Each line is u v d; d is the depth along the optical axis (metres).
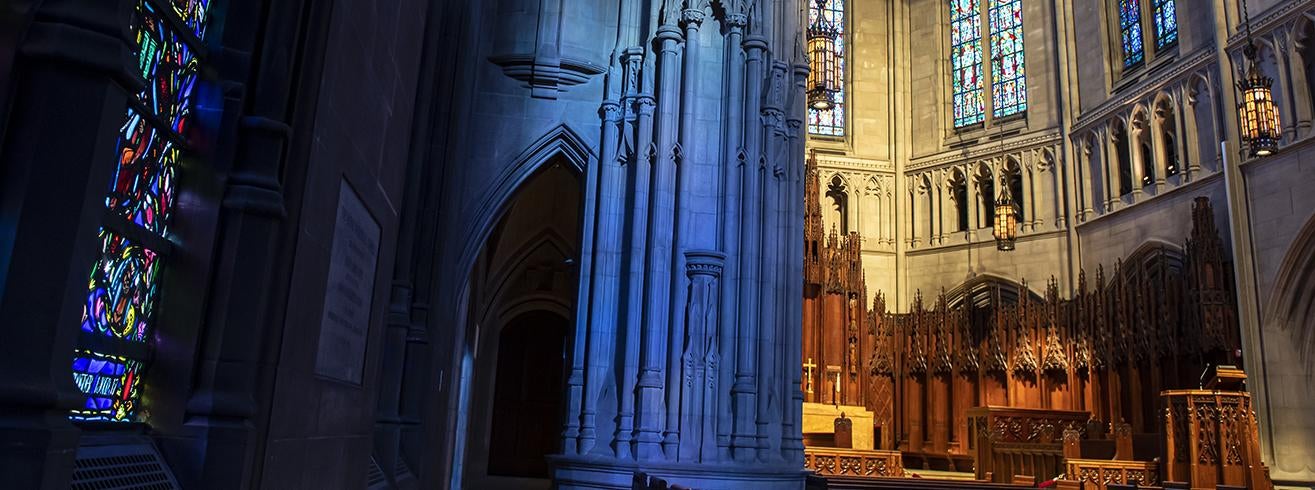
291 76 5.43
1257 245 21.73
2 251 3.22
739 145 15.52
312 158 5.72
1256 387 21.06
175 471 4.70
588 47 16.47
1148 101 26.84
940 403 29.00
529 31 16.34
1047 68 31.73
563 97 16.31
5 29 3.23
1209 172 24.09
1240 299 21.73
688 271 14.77
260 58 5.32
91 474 3.89
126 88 3.60
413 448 12.01
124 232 4.22
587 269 15.52
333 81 6.11
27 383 3.15
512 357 25.81
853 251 29.48
